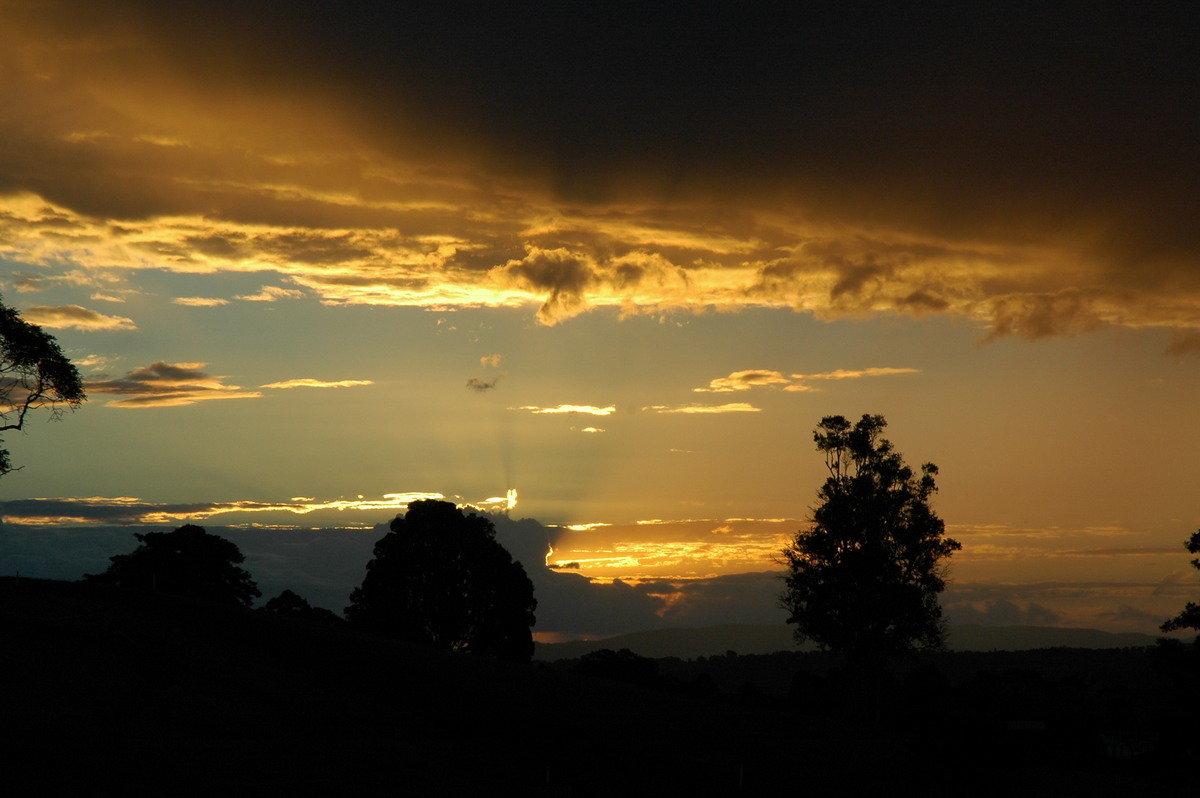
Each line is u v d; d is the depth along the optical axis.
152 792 31.42
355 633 72.81
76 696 43.06
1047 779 47.56
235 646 62.12
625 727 51.50
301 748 40.44
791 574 69.94
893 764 45.66
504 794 38.25
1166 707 59.06
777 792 41.00
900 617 66.44
